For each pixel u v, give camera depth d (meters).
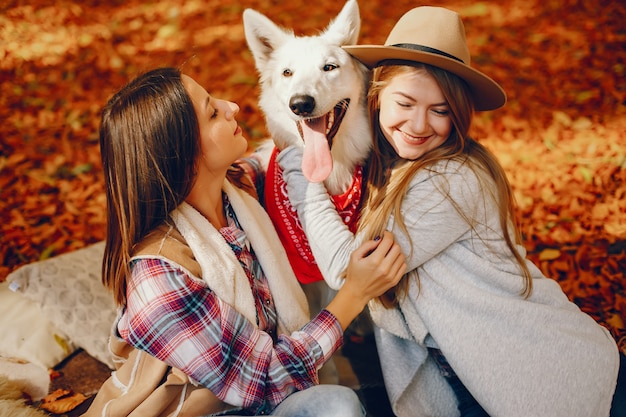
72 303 2.83
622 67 5.38
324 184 2.30
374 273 1.85
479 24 6.63
